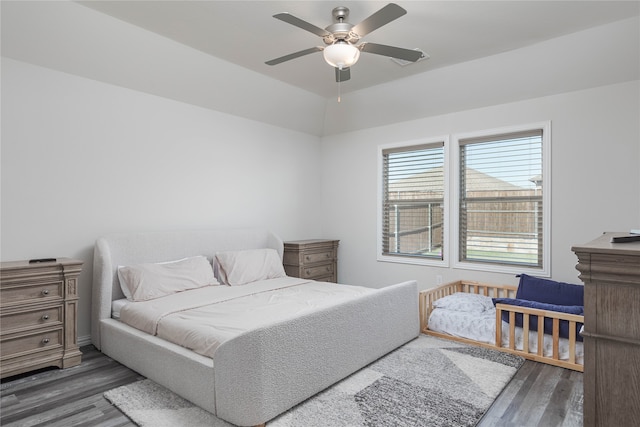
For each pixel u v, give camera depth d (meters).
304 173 5.28
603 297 1.01
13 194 2.89
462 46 3.29
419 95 4.21
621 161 3.28
